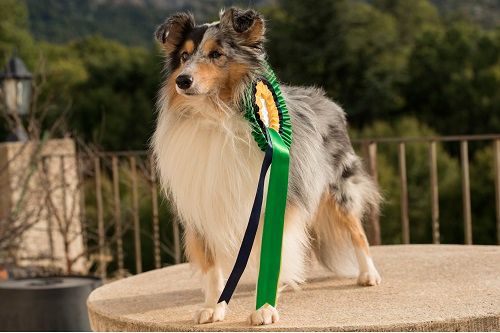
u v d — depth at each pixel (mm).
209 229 2748
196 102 2707
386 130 17703
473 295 2938
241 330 2545
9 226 5543
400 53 22438
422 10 25844
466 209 5070
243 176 2693
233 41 2781
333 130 3367
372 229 4957
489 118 19578
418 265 3748
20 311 4008
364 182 3494
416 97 21359
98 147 6848
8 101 6469
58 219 5734
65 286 4078
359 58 21672
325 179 3168
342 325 2516
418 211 14656
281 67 21828
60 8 28875
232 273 2656
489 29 26391
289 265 2803
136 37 27141
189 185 2729
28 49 19469
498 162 4996
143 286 3662
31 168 5578
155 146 3010
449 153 18734
